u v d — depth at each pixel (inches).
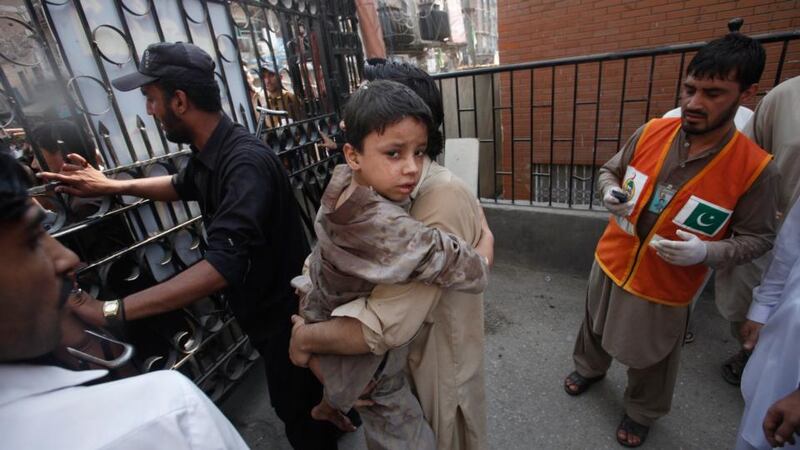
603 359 80.0
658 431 74.9
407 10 211.5
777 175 50.8
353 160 33.1
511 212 126.6
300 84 102.3
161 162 68.4
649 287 60.2
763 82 181.8
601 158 227.1
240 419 87.3
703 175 53.7
